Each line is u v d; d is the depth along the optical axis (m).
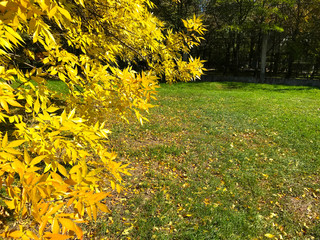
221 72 34.19
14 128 5.80
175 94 15.45
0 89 0.96
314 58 24.41
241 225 3.71
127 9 2.02
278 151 6.70
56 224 0.85
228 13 24.73
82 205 0.90
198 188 4.71
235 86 20.09
